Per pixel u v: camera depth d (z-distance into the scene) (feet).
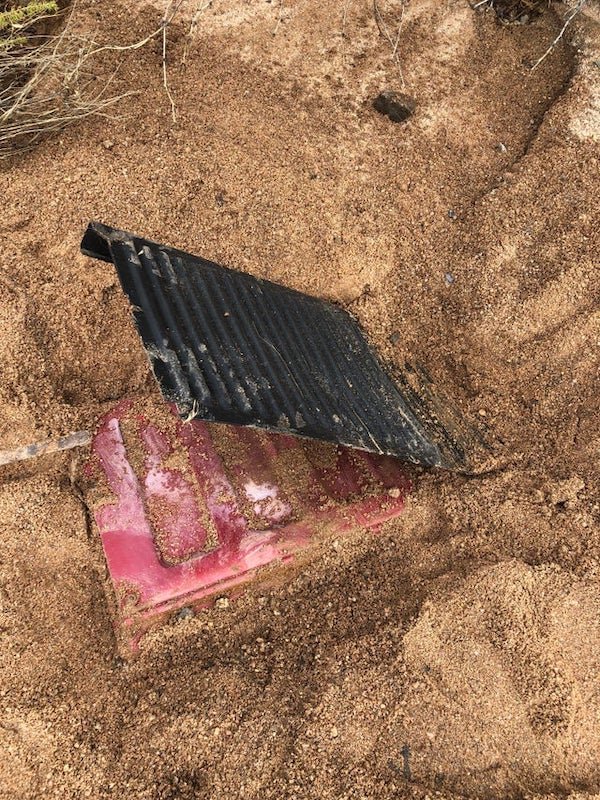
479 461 2.82
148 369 2.85
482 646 2.40
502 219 3.19
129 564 2.41
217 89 3.43
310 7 3.84
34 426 2.61
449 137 3.47
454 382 3.05
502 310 3.05
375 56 3.70
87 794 2.16
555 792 2.22
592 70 3.65
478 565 2.55
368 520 2.63
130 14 3.66
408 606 2.51
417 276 3.15
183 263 2.45
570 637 2.44
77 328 2.85
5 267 2.86
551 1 3.91
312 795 2.14
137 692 2.36
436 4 3.95
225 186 3.12
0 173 3.04
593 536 2.64
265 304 2.64
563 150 3.36
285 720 2.27
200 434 2.64
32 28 3.54
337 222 3.14
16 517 2.50
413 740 2.26
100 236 2.27
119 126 3.21
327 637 2.46
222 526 2.50
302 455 2.70
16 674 2.32
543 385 3.01
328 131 3.37
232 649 2.46
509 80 3.73
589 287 3.07
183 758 2.22
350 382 2.69
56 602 2.46
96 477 2.54
